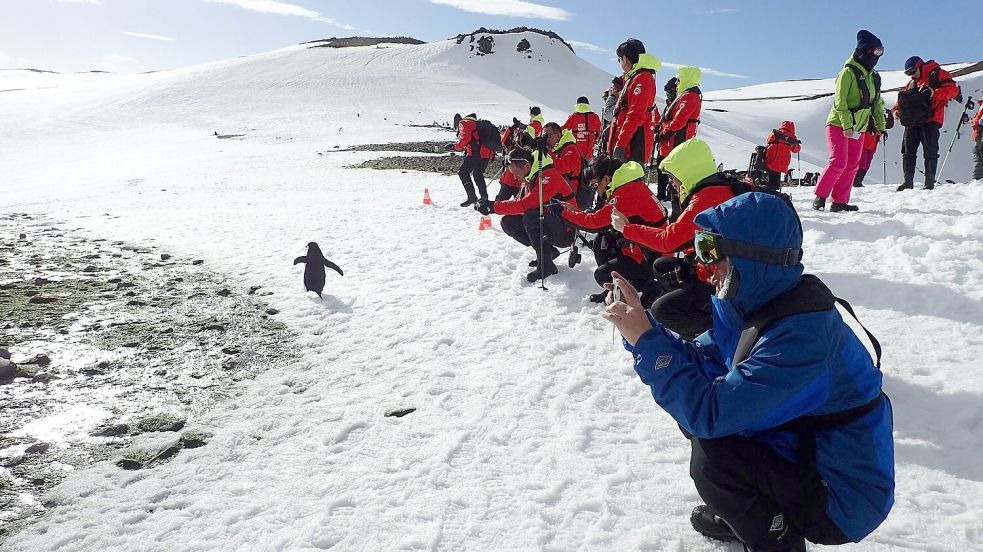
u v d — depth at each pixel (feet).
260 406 13.38
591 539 8.73
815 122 299.17
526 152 21.39
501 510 9.50
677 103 25.46
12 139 146.72
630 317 6.73
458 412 12.68
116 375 15.06
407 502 9.78
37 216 37.37
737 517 7.11
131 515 9.77
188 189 51.62
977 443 10.30
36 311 19.75
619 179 16.60
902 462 10.12
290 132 151.64
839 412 6.49
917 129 30.27
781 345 6.08
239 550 8.87
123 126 174.81
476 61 310.24
